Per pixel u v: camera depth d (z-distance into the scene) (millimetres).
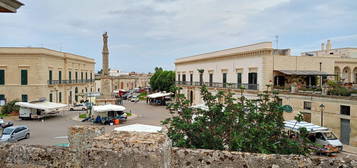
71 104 51031
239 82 35125
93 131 4164
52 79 43750
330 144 16781
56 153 4148
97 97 38188
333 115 21188
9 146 4332
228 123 7891
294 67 30766
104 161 2859
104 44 38312
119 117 29875
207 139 7602
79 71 56531
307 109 23562
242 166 4008
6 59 39031
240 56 34906
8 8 4809
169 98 56875
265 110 8234
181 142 7316
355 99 19406
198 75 48406
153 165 2703
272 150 7305
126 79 107125
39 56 39688
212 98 8430
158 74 76438
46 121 30094
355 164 3631
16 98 39188
